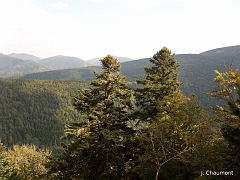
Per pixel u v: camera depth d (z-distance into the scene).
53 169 14.41
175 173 12.33
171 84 16.56
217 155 10.65
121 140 14.62
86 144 13.47
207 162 10.40
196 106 12.68
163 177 12.62
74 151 13.26
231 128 10.11
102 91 15.81
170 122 11.54
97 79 15.45
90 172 14.19
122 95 15.60
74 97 15.72
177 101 13.20
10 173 26.70
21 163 33.75
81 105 15.33
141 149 14.80
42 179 20.28
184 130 11.88
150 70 17.55
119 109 15.92
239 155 10.31
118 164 13.98
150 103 16.52
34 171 33.09
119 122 15.84
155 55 17.89
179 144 11.85
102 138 13.88
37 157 35.03
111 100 15.25
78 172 13.88
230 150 10.90
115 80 15.35
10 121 143.50
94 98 15.40
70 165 14.05
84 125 14.34
